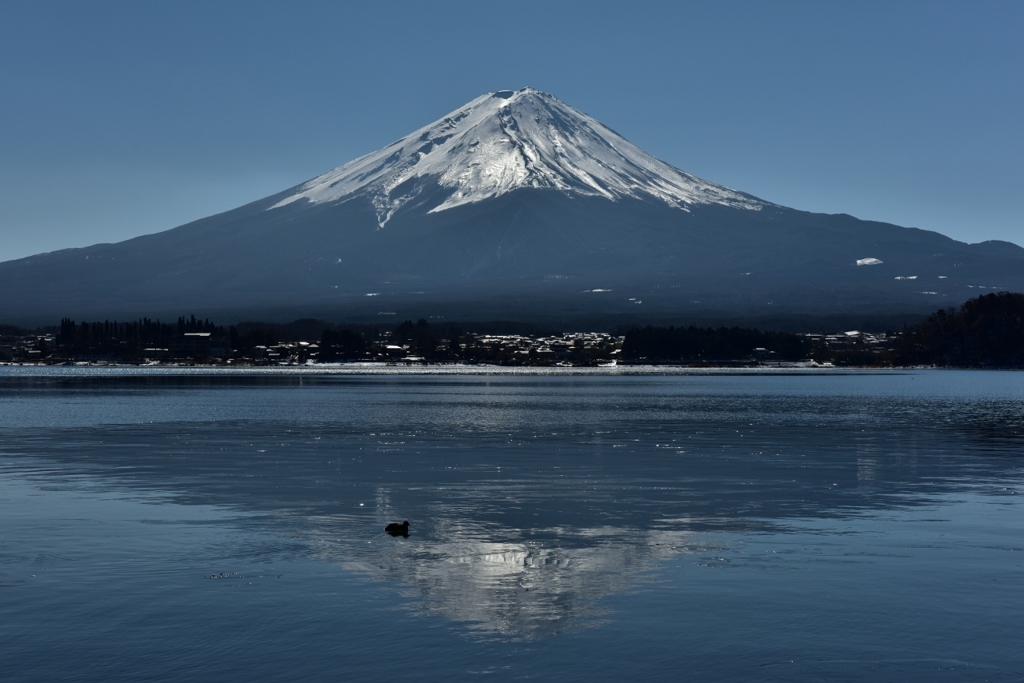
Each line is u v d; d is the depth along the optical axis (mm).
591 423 98062
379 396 156000
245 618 29141
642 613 29672
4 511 44719
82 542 38281
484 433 85750
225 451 70188
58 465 61750
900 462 64312
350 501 47750
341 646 27047
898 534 40094
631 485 53219
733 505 46812
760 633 28016
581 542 38562
